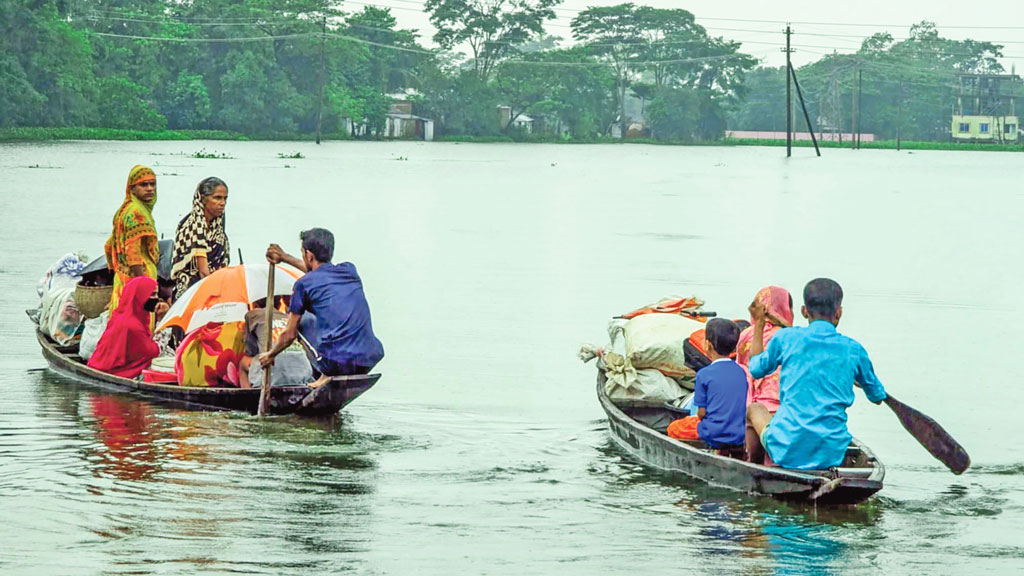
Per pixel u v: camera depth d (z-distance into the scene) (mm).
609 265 19625
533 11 133375
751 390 8391
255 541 6582
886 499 7668
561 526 6977
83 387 10375
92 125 95625
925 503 7582
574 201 36375
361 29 124750
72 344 11398
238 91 107125
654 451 8336
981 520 7227
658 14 141000
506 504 7395
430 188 41438
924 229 27609
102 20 106188
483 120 127375
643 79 160000
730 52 141625
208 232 10922
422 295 15977
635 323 9852
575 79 130875
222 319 10008
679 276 18312
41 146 71688
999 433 9422
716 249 22453
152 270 10805
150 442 8617
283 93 109562
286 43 111938
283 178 45562
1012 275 19062
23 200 30203
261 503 7277
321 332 9617
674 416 9352
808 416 7465
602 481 7941
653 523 7055
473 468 8203
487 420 9594
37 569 6090
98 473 7809
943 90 156750
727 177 55438
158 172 46312
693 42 140375
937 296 16656
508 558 6410
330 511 7164
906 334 13688
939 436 7586
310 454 8445
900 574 6273
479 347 12547
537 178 51125
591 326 13836
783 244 23609
